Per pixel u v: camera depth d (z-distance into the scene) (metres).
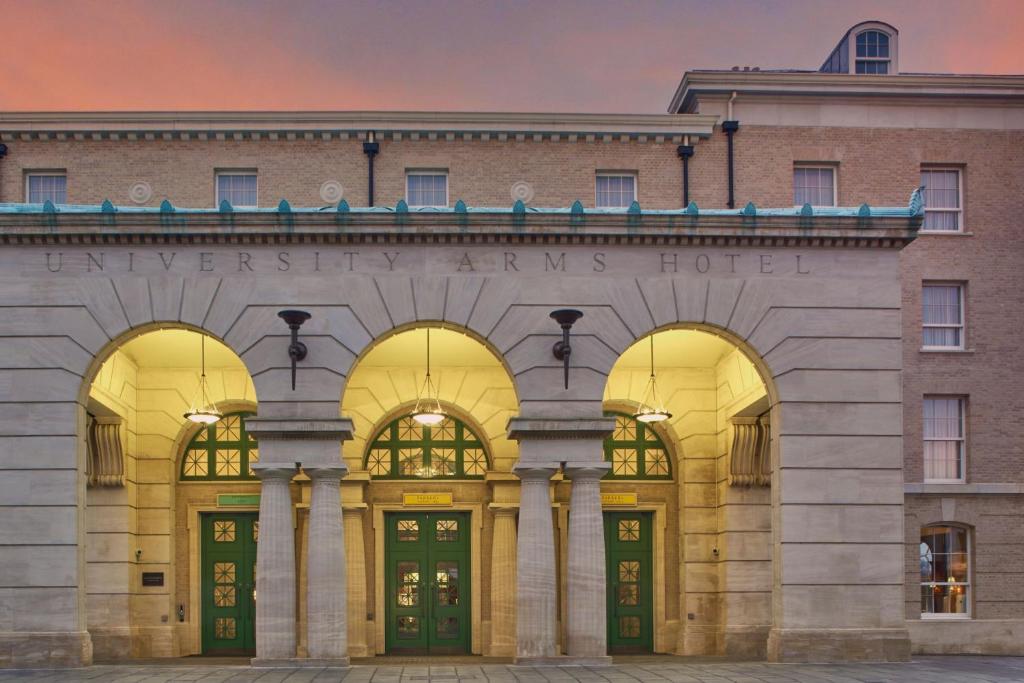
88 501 25.62
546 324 21.56
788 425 21.56
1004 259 27.75
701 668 20.39
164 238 21.36
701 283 21.80
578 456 21.14
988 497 26.50
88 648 20.83
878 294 21.97
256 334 21.30
